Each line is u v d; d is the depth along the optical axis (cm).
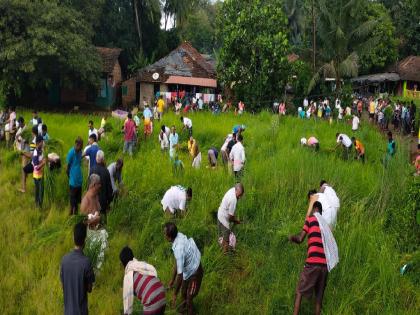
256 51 3059
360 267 761
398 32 4728
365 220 930
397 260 793
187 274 669
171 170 1248
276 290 732
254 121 2331
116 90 3703
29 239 903
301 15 5009
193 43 5450
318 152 1532
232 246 845
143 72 3594
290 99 3195
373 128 2281
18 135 1447
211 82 3597
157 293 568
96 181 877
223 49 3080
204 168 1341
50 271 773
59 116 2377
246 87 3045
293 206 1003
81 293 577
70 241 860
